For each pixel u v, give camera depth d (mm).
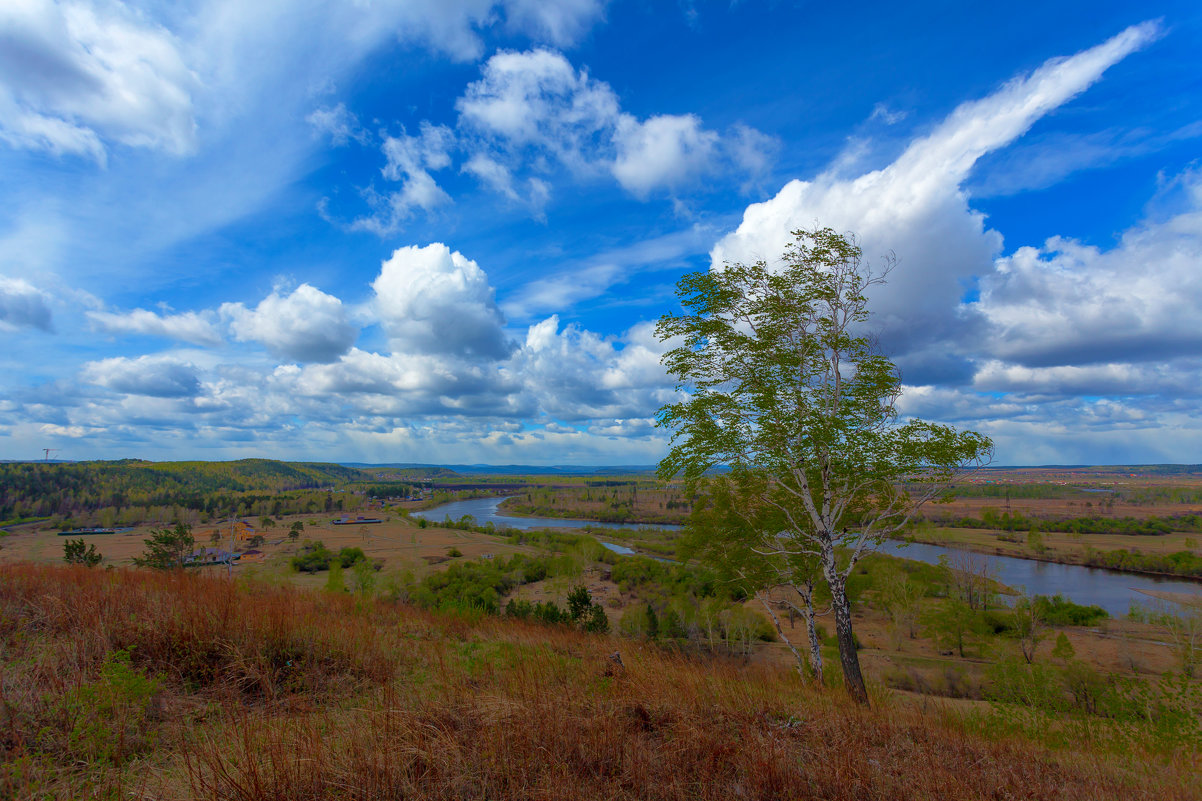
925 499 12141
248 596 11383
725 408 12586
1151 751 8023
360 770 4207
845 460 12125
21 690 5113
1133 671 32469
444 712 5496
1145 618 43000
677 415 12992
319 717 5422
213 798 3756
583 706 6141
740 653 33000
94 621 7207
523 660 8156
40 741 4457
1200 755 7625
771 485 14656
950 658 37594
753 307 13062
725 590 21844
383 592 42000
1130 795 6023
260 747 4312
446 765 4473
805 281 12859
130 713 5043
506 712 5480
